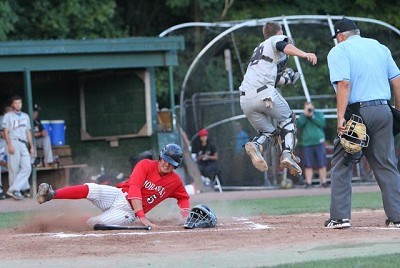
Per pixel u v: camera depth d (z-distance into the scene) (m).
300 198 37.94
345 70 21.14
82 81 49.47
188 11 62.47
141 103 47.41
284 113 22.73
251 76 22.42
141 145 47.50
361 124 21.06
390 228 21.39
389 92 21.73
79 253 18.34
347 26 21.70
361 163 48.59
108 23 59.16
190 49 58.84
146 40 45.56
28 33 56.78
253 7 63.34
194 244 19.12
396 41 52.75
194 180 45.62
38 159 45.97
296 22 51.16
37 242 20.06
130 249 18.66
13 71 43.53
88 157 49.47
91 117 49.31
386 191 21.83
